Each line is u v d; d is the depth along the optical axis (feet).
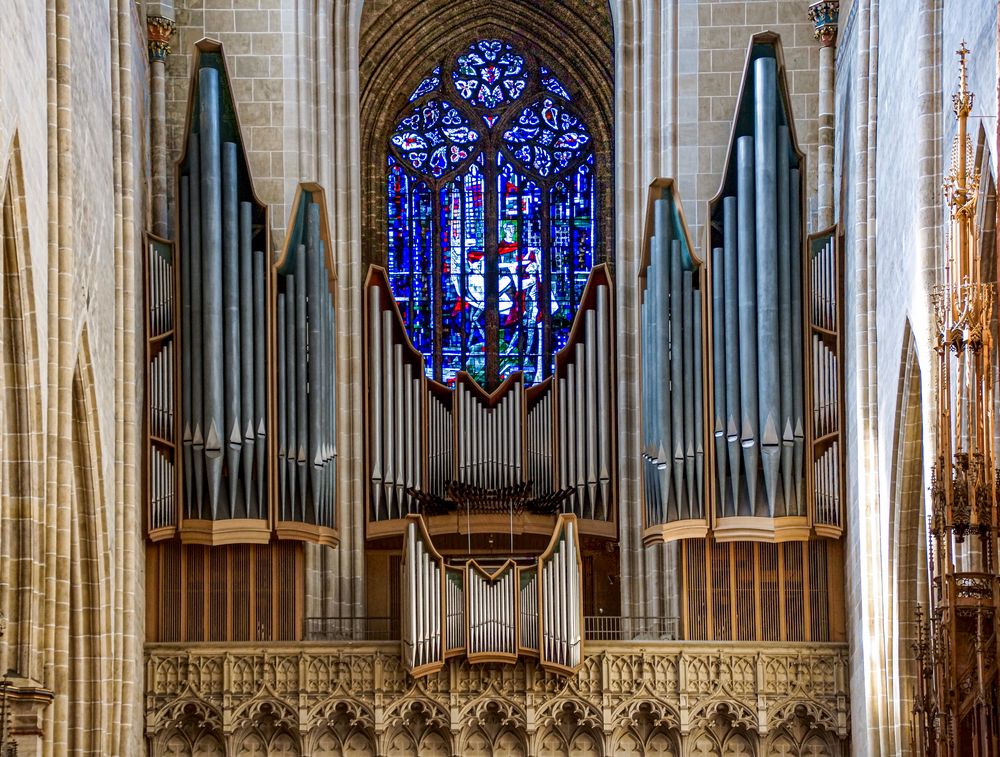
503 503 133.18
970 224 85.92
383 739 124.06
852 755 123.54
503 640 124.16
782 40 134.82
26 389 100.58
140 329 125.08
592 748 124.77
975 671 82.33
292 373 128.47
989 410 84.02
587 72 152.87
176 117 133.69
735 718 124.26
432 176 152.15
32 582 100.78
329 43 137.18
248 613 127.44
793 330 127.24
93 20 113.91
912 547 117.08
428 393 135.03
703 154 134.62
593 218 151.33
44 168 103.40
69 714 114.42
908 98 110.73
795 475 126.21
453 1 152.05
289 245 130.31
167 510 125.18
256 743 124.57
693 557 128.57
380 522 132.26
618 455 133.18
